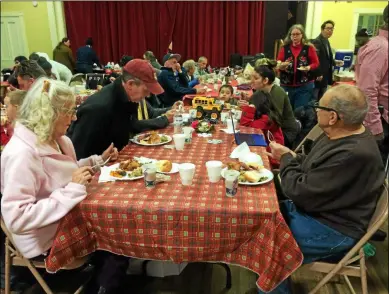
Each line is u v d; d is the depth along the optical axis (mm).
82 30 7375
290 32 4230
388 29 2094
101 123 1931
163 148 1997
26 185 1284
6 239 1509
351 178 1375
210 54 7398
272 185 1491
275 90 2779
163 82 3953
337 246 1438
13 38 7297
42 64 3221
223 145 2057
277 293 1478
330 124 1459
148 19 7352
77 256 1399
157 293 1887
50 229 1412
